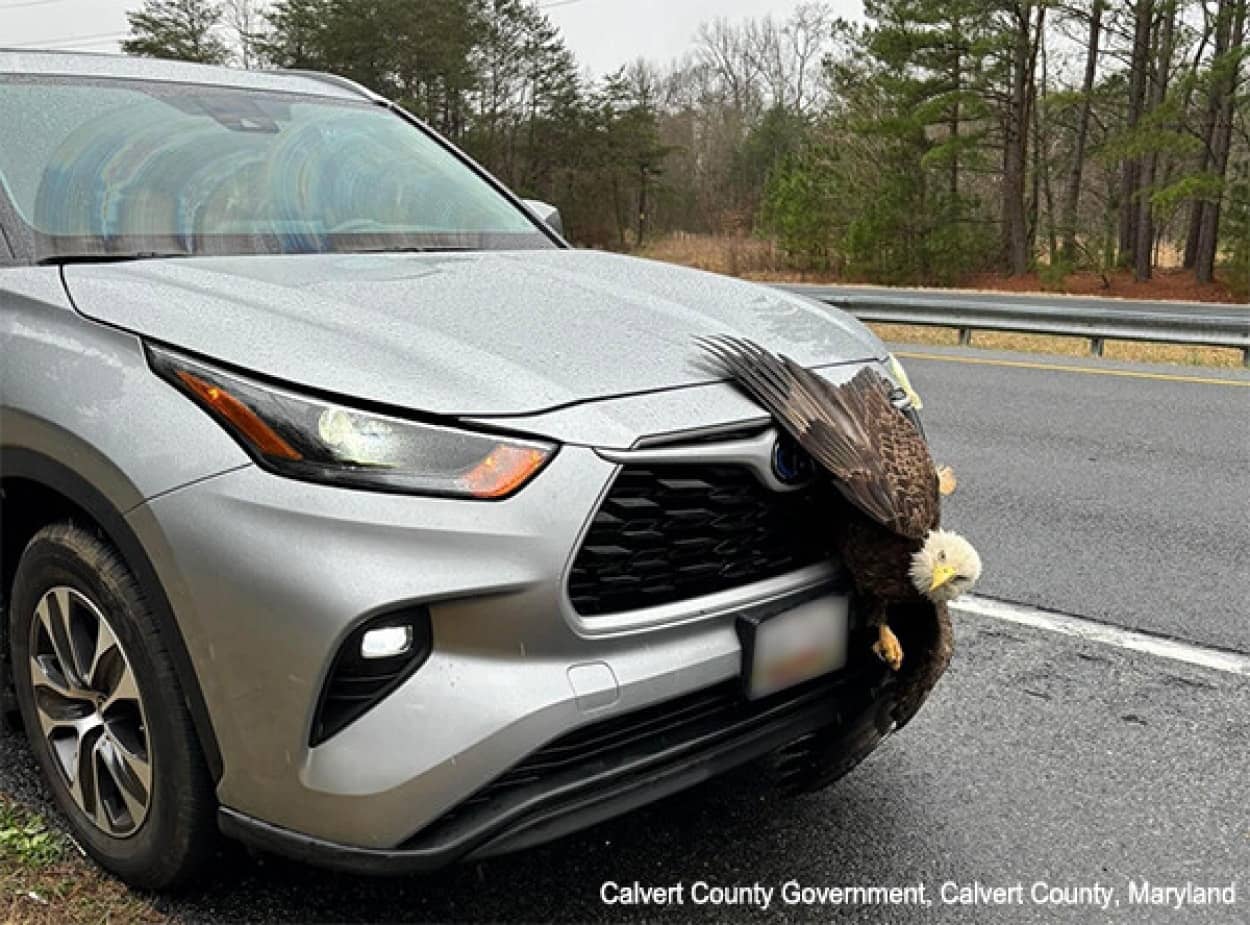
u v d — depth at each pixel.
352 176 3.43
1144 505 5.82
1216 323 11.45
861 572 2.33
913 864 2.66
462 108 49.09
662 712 2.16
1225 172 29.44
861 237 31.94
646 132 53.62
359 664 1.92
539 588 1.98
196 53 50.06
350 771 1.93
